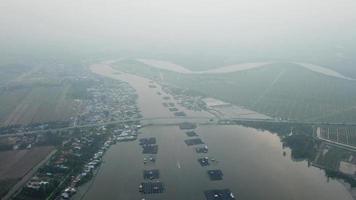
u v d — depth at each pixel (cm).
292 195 16688
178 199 16400
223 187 17388
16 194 16625
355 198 16425
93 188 17425
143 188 17338
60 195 16725
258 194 16775
